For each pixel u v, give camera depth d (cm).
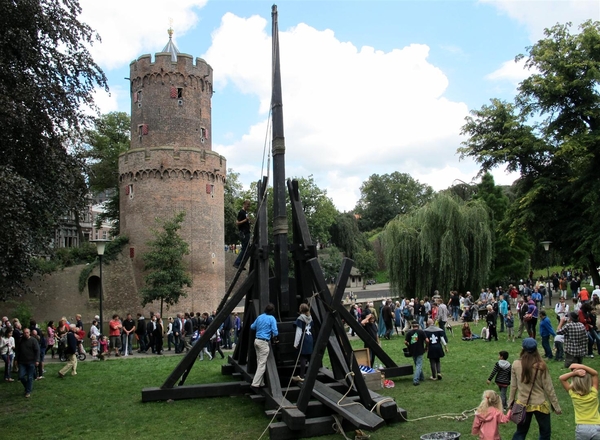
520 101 3466
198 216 4547
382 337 2255
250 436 881
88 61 1454
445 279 3022
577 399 648
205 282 4547
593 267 3206
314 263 959
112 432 931
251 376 1119
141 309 4406
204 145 4819
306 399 879
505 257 4441
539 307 2323
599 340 1489
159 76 4619
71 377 1511
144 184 4462
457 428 880
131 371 1595
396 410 892
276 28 1141
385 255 3212
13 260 1211
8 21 1236
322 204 7025
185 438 884
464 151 3734
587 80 3092
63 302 4116
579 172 3331
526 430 689
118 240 4481
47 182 1381
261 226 1145
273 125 1123
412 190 11375
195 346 1174
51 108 1341
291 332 1089
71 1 1423
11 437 922
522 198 3350
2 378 1534
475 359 1567
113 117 5953
